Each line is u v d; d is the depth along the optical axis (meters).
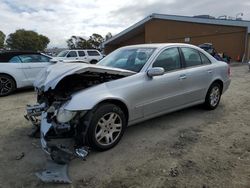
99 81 4.07
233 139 4.29
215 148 3.96
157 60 4.60
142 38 31.95
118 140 4.04
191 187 2.99
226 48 24.95
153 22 29.44
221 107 6.21
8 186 3.09
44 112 3.94
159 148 3.99
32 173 3.35
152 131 4.66
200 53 5.59
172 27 28.22
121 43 33.84
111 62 4.98
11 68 8.20
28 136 4.53
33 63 8.66
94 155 3.78
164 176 3.22
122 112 4.01
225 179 3.12
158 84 4.47
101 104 3.78
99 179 3.20
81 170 3.40
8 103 7.12
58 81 3.62
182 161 3.57
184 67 5.08
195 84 5.24
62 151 3.35
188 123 5.07
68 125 3.48
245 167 3.38
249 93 7.91
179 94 4.90
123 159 3.66
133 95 4.11
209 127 4.85
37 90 4.43
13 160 3.69
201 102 5.58
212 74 5.65
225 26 24.70
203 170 3.33
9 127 5.02
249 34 23.48
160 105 4.58
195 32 26.72
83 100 3.58
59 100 3.83
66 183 3.13
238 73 13.80
